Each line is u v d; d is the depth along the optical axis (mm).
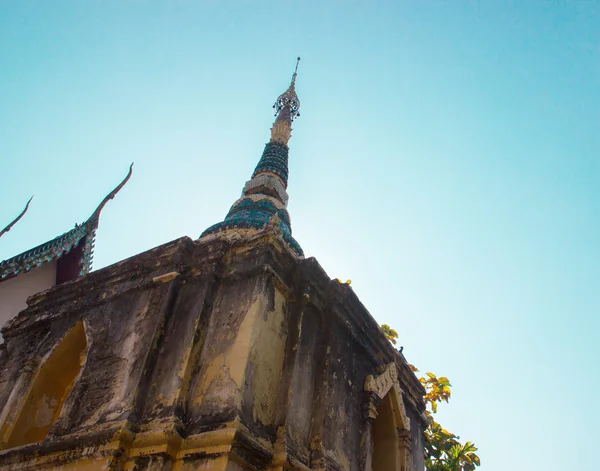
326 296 11578
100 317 11719
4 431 11172
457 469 24484
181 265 11258
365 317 12570
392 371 12945
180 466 8531
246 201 15859
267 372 9781
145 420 9258
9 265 16203
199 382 9586
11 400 11617
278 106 20422
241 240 11180
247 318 9969
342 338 11586
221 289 10812
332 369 10875
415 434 14164
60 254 17297
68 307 12641
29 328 13039
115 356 10594
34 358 12117
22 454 9906
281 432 9320
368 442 11266
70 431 9766
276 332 10336
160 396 9500
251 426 8961
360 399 11672
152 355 10070
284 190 17078
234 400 8938
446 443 25453
